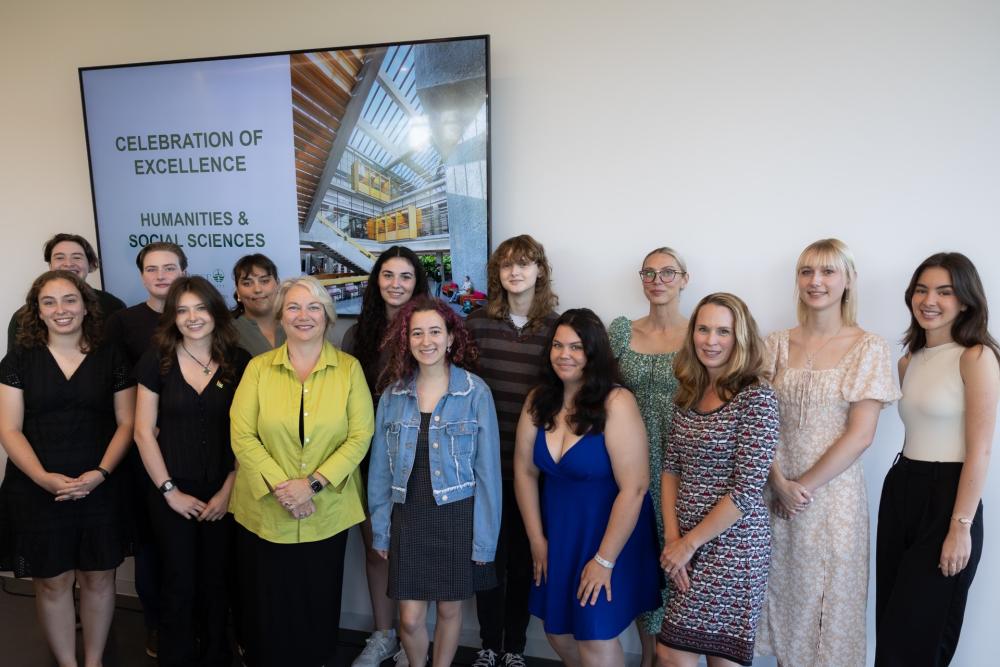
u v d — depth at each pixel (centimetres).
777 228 217
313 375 189
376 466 193
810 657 185
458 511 185
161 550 203
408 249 225
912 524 179
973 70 198
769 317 221
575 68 226
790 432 184
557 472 179
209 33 254
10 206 281
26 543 203
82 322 208
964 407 171
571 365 173
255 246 255
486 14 230
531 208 235
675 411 177
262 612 192
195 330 196
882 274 211
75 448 204
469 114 226
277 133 245
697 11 215
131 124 256
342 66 235
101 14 262
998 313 204
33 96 273
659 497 203
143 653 238
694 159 220
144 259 224
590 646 172
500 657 232
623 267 230
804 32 208
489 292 215
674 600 167
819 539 182
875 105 206
